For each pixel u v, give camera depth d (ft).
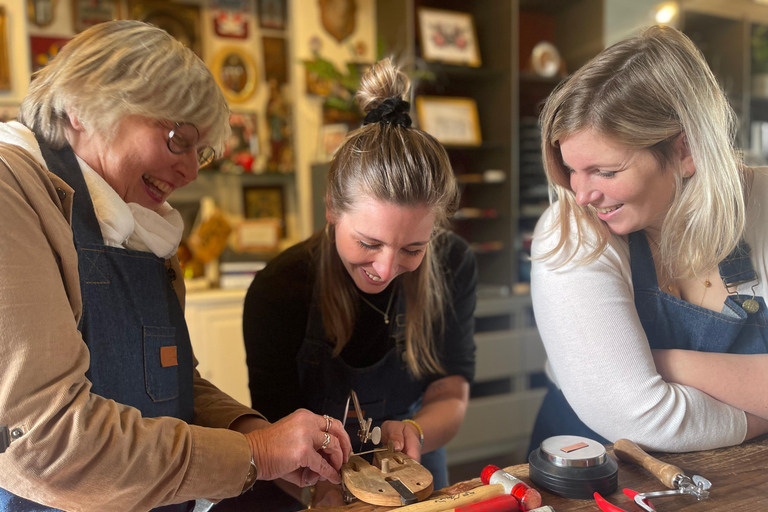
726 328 3.57
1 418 2.33
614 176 3.17
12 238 2.40
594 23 12.66
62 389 2.42
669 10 12.98
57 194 2.80
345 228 3.63
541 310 3.59
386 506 2.88
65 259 2.68
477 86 12.44
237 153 10.74
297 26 11.16
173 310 3.64
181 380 3.58
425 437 4.24
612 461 2.99
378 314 4.42
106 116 2.96
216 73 10.65
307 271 4.36
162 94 3.02
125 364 3.16
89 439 2.46
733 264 3.55
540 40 13.41
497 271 12.28
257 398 4.34
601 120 3.05
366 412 4.52
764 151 13.76
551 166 3.46
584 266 3.43
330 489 3.48
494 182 12.22
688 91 3.03
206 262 10.25
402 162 3.43
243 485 2.88
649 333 3.74
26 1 9.17
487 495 2.87
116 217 3.11
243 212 10.98
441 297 4.57
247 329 4.34
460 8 12.46
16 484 2.45
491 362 11.43
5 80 9.11
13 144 2.86
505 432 11.44
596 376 3.34
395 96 3.96
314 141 11.43
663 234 3.46
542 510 2.64
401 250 3.69
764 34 14.08
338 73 10.34
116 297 3.14
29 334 2.37
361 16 11.80
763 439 3.43
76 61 2.95
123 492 2.58
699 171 3.17
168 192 3.45
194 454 2.76
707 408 3.26
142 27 3.12
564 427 4.21
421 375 4.69
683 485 2.81
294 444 3.05
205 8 10.57
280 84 11.19
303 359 4.34
